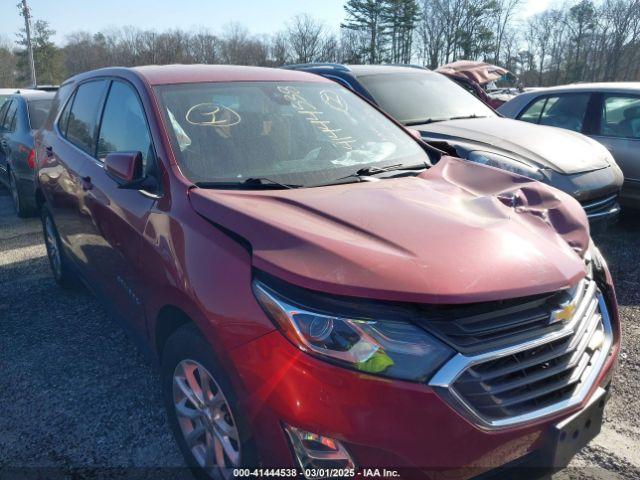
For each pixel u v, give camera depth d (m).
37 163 4.92
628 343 3.97
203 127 3.13
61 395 3.43
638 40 55.03
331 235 2.21
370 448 1.88
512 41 63.22
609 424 3.12
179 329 2.55
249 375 2.07
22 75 66.81
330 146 3.36
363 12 61.47
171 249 2.56
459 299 1.93
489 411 1.93
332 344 1.92
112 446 2.96
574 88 7.29
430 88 7.02
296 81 3.82
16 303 4.83
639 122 6.48
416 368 1.87
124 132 3.43
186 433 2.63
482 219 2.47
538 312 2.09
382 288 1.94
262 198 2.62
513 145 5.48
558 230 2.72
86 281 4.14
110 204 3.26
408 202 2.59
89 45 60.97
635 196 6.46
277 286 2.06
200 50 53.22
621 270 5.38
